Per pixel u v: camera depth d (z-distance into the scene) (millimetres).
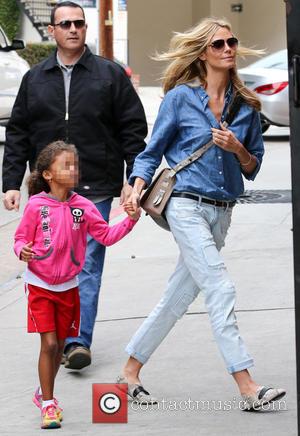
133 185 6945
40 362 6656
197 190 6762
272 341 8406
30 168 8203
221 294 6629
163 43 47406
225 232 7012
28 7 38125
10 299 10336
